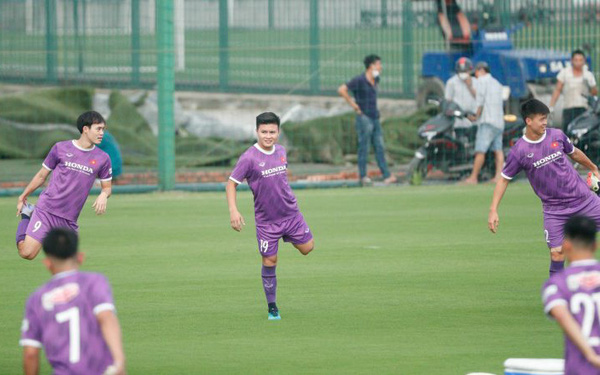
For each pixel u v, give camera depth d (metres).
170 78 68.44
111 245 46.25
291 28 110.75
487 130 68.94
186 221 54.53
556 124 77.12
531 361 21.47
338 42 101.75
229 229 51.50
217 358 26.41
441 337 28.53
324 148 79.25
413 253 43.59
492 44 79.69
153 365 25.75
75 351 17.67
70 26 109.00
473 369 25.03
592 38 86.50
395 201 62.78
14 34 103.94
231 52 112.94
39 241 34.75
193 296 34.88
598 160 69.31
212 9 106.38
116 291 35.75
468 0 82.94
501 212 56.88
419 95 83.19
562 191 32.75
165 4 67.44
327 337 28.69
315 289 35.97
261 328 29.94
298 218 32.34
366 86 69.94
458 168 71.25
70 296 17.86
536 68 77.19
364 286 36.41
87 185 35.12
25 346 17.94
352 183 71.19
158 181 69.44
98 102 84.62
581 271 18.17
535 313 31.70
